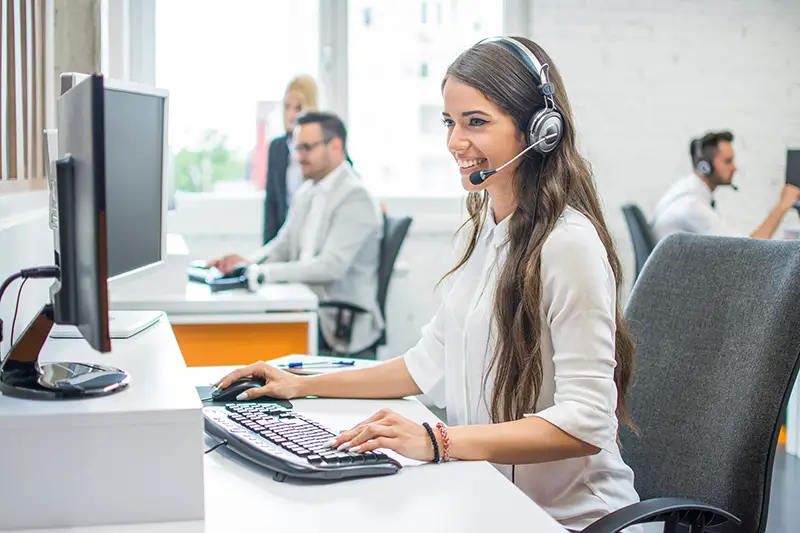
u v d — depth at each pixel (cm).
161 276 279
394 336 440
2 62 148
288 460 111
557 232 132
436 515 100
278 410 137
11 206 145
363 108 436
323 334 346
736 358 132
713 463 130
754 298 133
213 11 411
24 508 94
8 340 132
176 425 96
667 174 454
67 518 95
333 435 124
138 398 100
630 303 150
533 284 131
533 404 134
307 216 363
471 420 144
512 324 133
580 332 127
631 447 142
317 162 349
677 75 450
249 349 276
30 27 176
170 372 115
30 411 94
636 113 448
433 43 440
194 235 416
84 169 93
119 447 96
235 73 416
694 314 140
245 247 423
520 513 101
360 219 341
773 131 463
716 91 455
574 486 133
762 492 125
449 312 149
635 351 142
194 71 411
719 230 407
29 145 174
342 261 335
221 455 122
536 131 133
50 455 94
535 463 127
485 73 134
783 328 127
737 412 129
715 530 128
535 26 436
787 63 461
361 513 100
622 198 451
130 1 398
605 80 444
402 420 122
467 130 136
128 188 166
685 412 136
